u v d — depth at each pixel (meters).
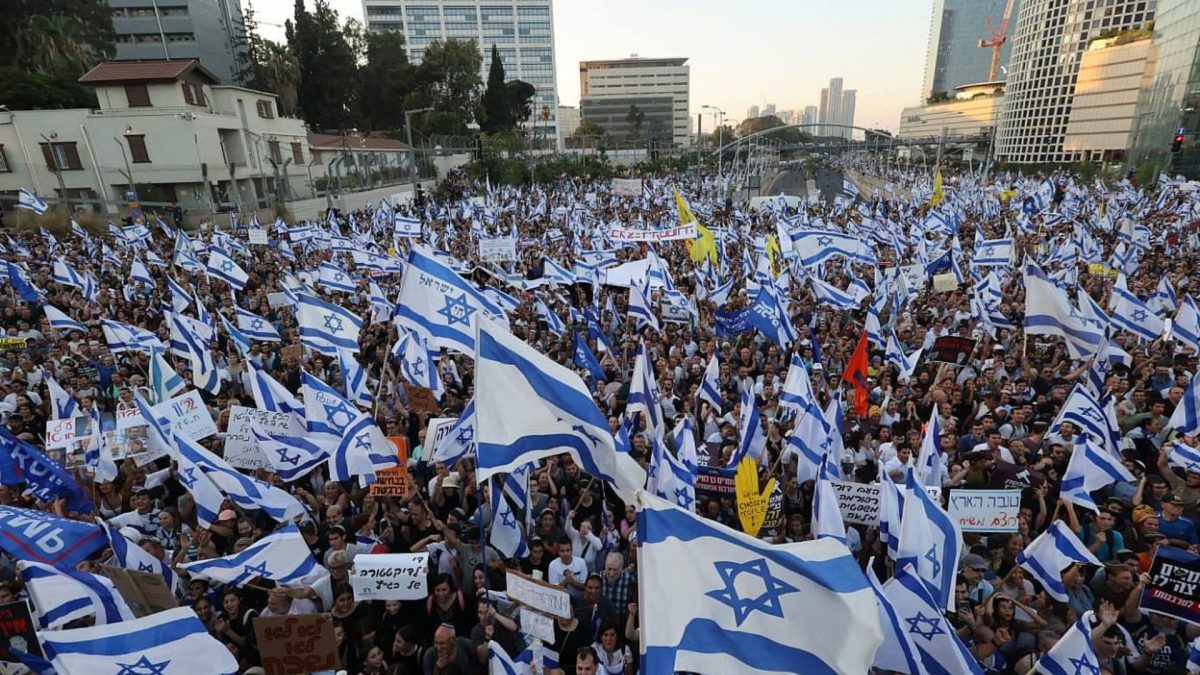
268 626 6.03
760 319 14.00
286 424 9.90
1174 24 69.62
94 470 9.38
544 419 6.24
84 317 18.36
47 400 13.13
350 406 10.11
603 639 6.76
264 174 50.41
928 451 8.85
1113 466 8.34
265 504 8.10
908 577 5.95
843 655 4.38
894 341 13.27
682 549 4.60
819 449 9.23
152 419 8.86
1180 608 5.97
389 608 7.10
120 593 6.59
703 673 4.43
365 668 6.47
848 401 11.98
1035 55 126.75
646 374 10.54
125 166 43.66
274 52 60.09
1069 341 12.54
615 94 191.00
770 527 8.33
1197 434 9.95
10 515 6.63
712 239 21.56
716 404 11.90
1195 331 13.04
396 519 8.66
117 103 43.50
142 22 71.50
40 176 43.38
